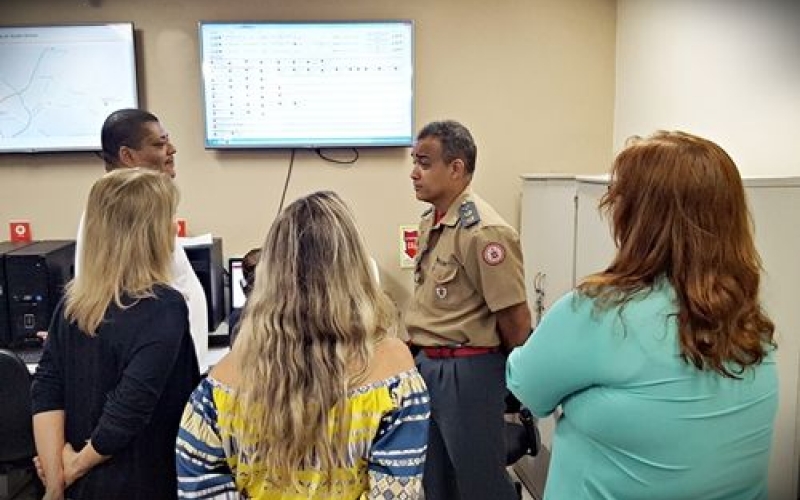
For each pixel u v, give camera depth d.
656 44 3.02
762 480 1.11
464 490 2.28
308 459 1.16
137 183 1.59
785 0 2.20
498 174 3.47
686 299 1.03
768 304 2.13
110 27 3.14
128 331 1.52
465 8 3.34
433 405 2.28
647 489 1.07
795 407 2.20
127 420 1.50
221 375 1.22
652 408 1.04
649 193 1.06
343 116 3.28
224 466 1.21
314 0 3.24
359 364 1.20
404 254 3.44
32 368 2.58
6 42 3.13
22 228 3.30
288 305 1.19
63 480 1.57
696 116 2.72
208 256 2.96
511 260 2.20
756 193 2.10
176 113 3.29
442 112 3.39
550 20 3.38
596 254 2.52
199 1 3.21
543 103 3.43
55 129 3.19
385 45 3.24
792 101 2.18
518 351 1.26
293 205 1.28
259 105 3.24
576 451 1.16
